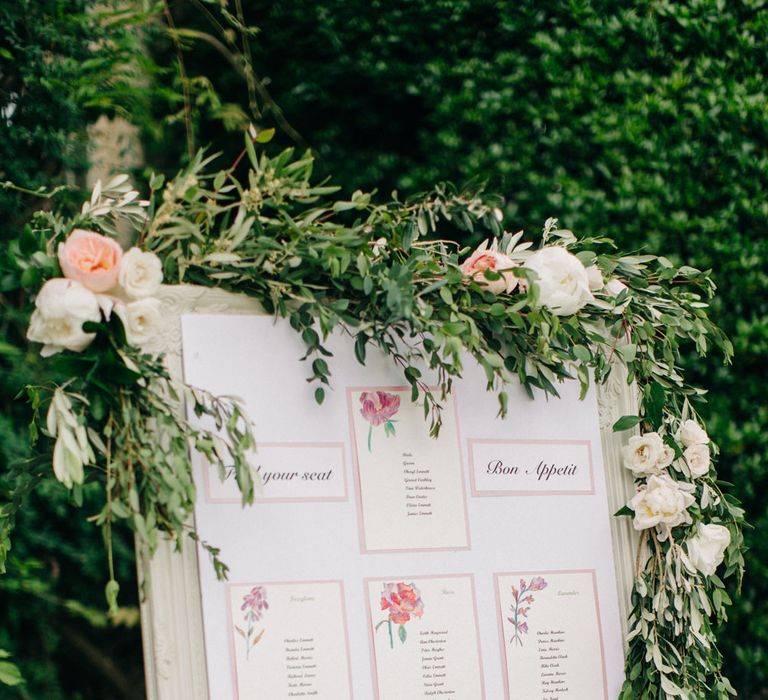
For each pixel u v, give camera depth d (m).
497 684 2.13
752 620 4.31
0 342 3.72
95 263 1.89
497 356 2.18
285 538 2.02
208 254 2.06
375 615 2.05
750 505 4.37
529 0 4.60
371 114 5.00
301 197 2.11
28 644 3.85
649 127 4.50
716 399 4.39
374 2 4.89
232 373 2.03
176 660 1.91
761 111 4.55
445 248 2.32
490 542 2.20
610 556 2.32
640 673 2.31
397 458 2.14
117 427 1.89
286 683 1.96
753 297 4.46
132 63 4.37
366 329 2.13
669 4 4.60
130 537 3.96
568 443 2.34
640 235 4.43
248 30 4.62
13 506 2.14
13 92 4.04
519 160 4.54
